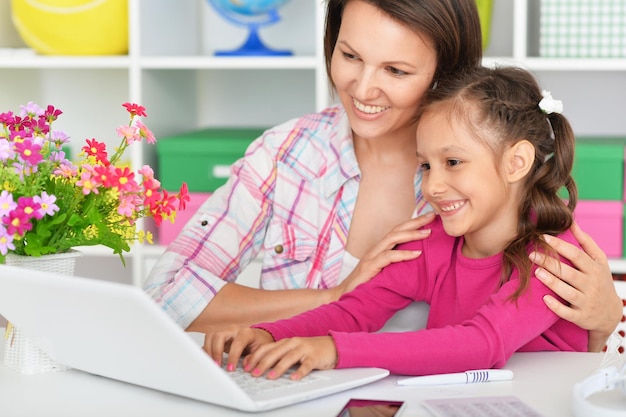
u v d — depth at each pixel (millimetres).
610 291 1462
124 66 2771
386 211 1805
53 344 1224
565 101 3094
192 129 3225
